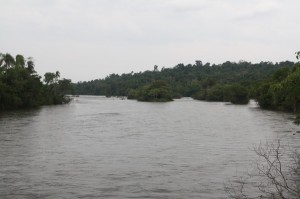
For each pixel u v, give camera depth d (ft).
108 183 70.95
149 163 89.81
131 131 161.58
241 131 160.76
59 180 73.10
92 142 125.90
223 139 134.00
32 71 431.84
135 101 641.40
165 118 242.78
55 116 256.73
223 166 86.28
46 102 463.42
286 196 60.59
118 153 103.76
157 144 121.39
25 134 147.54
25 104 378.32
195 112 312.09
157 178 74.84
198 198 61.87
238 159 94.43
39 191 65.57
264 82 394.52
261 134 148.66
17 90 356.79
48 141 127.75
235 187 68.03
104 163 89.61
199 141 128.77
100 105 462.19
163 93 646.74
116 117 250.78
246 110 338.34
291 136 140.87
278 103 315.78
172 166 86.28
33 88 383.65
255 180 72.84
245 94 508.12
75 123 200.85
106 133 153.48
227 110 341.62
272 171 79.87
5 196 62.64
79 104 492.54
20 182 71.56
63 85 542.16
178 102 590.14
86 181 72.43
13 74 357.82
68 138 136.46
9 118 233.96
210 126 185.26
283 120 219.00
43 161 91.97
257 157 96.89
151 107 409.69
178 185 69.62
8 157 97.25
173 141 128.77
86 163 89.61
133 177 75.72
